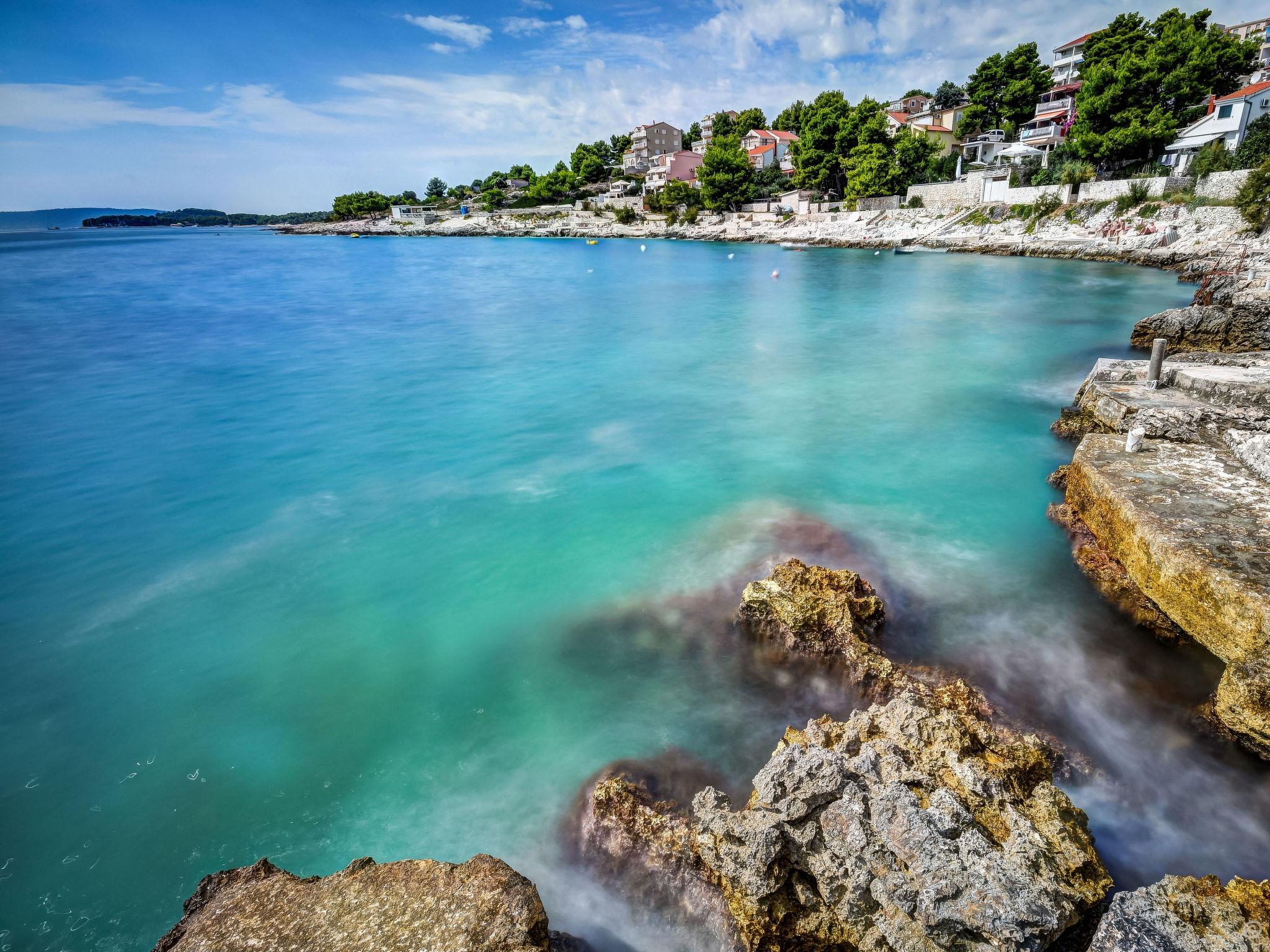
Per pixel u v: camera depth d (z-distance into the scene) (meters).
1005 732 8.36
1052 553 13.15
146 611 12.67
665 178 119.12
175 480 18.09
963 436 19.45
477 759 9.16
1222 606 8.96
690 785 8.38
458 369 28.42
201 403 24.23
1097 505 12.34
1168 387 16.45
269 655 11.45
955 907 5.73
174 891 7.66
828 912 6.39
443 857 7.80
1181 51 57.09
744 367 27.97
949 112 93.25
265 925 6.19
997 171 70.12
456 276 62.00
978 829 6.43
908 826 6.24
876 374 26.19
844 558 13.10
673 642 11.11
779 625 10.55
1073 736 8.88
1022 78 81.94
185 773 9.20
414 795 8.68
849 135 83.62
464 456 19.34
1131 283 42.66
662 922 7.02
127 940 7.19
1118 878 7.16
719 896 6.93
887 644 10.59
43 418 22.77
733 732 9.23
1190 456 12.86
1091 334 31.08
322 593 13.11
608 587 12.77
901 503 15.54
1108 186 55.97
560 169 145.88
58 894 7.66
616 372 27.66
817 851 6.46
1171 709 9.27
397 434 21.11
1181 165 55.59
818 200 90.75
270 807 8.63
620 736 9.31
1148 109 56.56
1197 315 24.61
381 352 31.59
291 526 15.67
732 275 57.12
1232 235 44.69
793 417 21.67
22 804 8.78
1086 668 10.07
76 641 11.88
